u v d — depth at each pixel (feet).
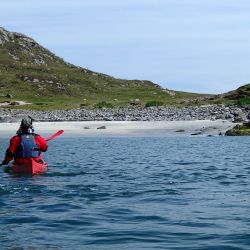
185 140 128.57
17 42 634.84
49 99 422.82
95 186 50.31
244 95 271.28
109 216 35.14
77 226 32.07
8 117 216.13
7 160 61.57
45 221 33.53
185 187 49.88
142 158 83.71
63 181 54.29
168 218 34.35
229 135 142.20
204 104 263.08
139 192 46.39
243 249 26.11
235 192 46.42
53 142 128.16
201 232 30.07
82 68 587.27
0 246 27.04
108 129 165.48
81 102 364.17
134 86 553.64
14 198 43.09
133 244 27.53
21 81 465.88
